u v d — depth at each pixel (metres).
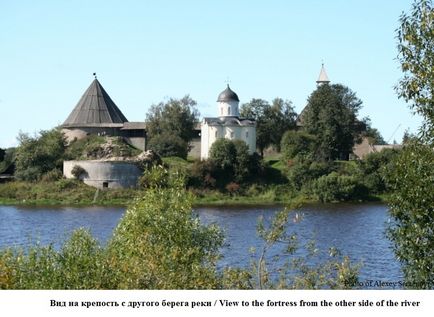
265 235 23.41
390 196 20.31
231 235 59.12
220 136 141.62
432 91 19.16
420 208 19.42
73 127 145.25
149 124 147.75
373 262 43.34
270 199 114.94
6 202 107.94
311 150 134.38
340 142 138.62
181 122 149.00
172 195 26.97
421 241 19.55
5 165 132.00
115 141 133.12
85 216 86.19
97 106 151.62
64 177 119.56
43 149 123.44
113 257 21.42
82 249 22.16
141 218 25.89
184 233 25.86
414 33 19.38
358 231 67.62
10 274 20.00
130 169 117.69
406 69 19.41
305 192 116.06
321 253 46.03
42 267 20.91
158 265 21.83
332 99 140.88
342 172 123.00
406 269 20.05
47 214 89.31
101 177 116.44
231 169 123.00
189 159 143.00
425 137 19.56
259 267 23.05
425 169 19.42
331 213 92.19
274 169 128.88
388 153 118.25
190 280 21.27
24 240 61.03
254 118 157.62
